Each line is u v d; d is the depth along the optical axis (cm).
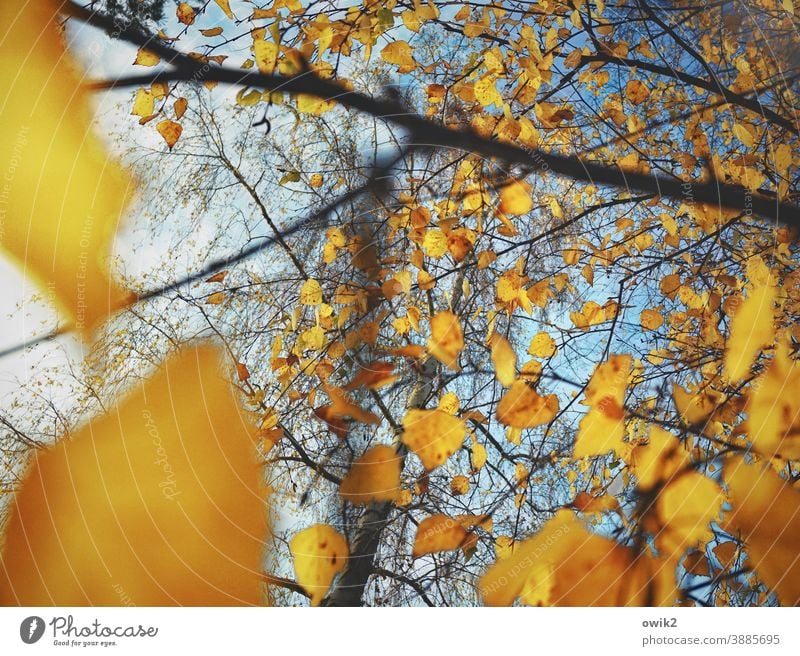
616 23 316
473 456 313
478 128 320
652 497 292
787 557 276
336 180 329
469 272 326
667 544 286
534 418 296
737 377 297
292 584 281
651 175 308
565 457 307
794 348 298
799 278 303
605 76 317
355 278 323
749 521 285
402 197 326
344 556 292
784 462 290
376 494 307
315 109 311
